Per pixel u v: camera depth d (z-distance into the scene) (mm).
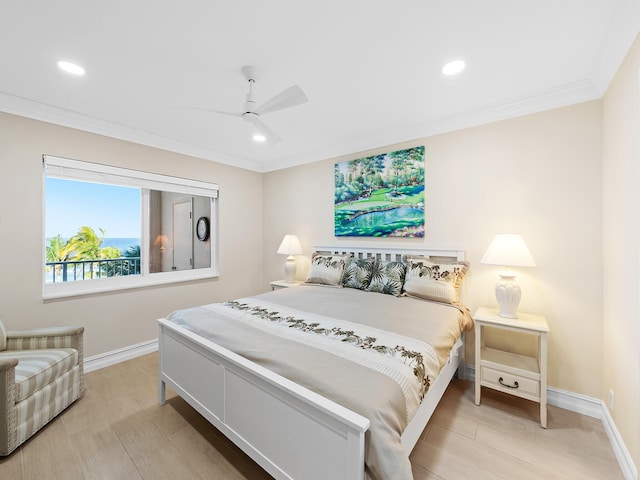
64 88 2150
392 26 1526
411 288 2547
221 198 3902
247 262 4242
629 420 1542
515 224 2381
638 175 1421
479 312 2305
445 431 1877
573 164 2143
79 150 2670
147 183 3168
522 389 1997
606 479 1521
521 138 2352
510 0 1351
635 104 1453
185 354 1921
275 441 1323
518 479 1510
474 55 1769
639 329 1412
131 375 2656
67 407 2119
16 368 1811
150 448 1730
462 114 2564
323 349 1501
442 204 2752
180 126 2900
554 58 1788
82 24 1495
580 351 2121
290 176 4090
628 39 1491
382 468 992
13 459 1633
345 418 1025
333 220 3609
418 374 1367
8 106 2289
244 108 1970
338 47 1698
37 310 2473
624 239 1623
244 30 1558
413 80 2047
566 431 1885
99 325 2828
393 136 3029
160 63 1848
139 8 1393
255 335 1714
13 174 2342
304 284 3352
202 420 1997
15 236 2359
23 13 1406
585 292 2104
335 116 2641
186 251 3648
